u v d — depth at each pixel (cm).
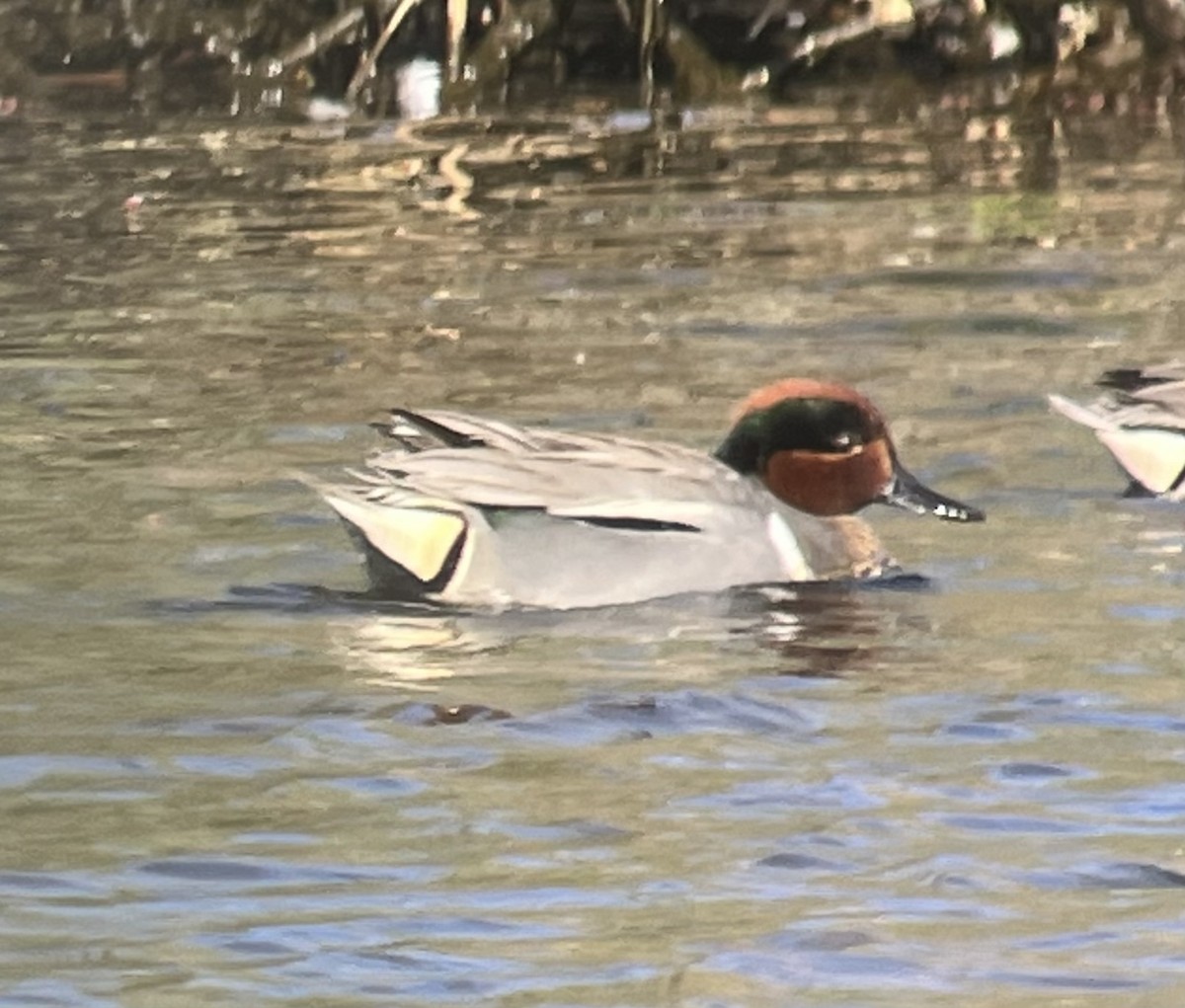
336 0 2955
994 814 1016
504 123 2717
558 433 1351
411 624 1262
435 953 892
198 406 1655
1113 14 2841
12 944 899
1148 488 1460
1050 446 1559
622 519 1305
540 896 941
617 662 1206
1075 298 1934
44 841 991
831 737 1105
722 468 1352
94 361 1775
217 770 1066
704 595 1307
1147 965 879
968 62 2880
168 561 1341
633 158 2528
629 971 877
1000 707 1139
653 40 2855
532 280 2017
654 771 1067
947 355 1778
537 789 1047
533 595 1295
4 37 3012
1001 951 891
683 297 1955
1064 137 2605
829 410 1368
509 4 2889
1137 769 1061
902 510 1455
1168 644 1220
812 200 2312
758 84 2877
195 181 2427
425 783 1052
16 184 2416
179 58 2997
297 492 1462
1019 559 1359
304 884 952
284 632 1242
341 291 1984
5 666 1188
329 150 2588
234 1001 855
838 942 900
